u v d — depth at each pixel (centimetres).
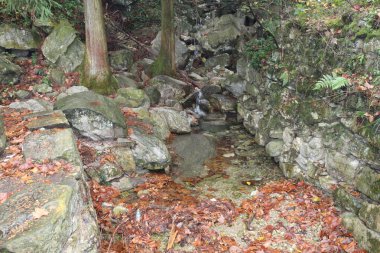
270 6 723
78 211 329
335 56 441
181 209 438
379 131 368
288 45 575
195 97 850
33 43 759
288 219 428
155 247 374
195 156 614
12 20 756
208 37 1020
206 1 1120
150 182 515
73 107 521
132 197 475
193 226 407
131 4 1128
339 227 402
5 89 669
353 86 399
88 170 483
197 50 1048
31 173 358
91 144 525
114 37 981
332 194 447
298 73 531
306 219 425
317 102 479
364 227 370
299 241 388
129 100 696
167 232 401
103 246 371
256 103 711
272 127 607
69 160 390
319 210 437
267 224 422
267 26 668
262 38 723
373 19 388
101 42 709
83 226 330
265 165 582
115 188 486
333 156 447
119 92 716
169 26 880
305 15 535
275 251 371
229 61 975
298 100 529
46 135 433
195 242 384
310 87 496
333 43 444
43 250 256
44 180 341
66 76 739
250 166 579
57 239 272
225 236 399
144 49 1008
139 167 542
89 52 712
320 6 521
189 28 1101
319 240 390
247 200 472
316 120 479
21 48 743
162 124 676
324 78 447
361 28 402
